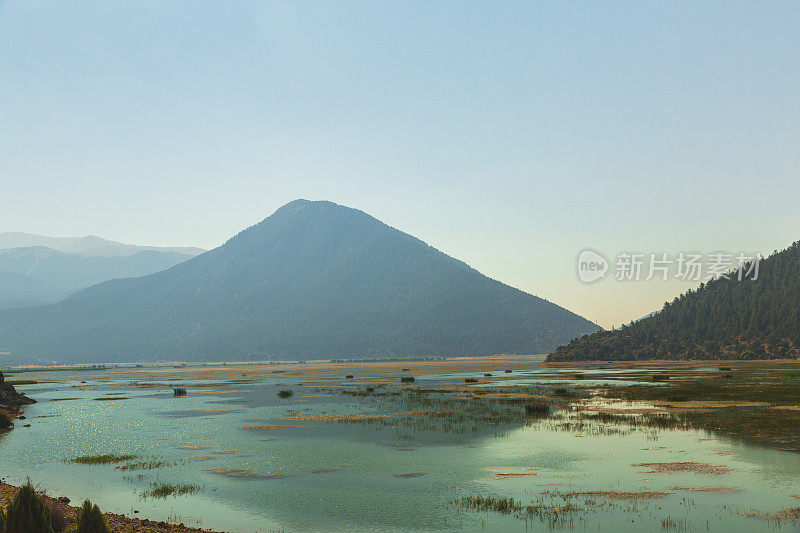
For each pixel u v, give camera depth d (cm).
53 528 1767
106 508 2355
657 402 5812
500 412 5278
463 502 2412
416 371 18025
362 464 3172
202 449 3706
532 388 8312
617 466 3000
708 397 6112
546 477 2809
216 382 12131
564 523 2122
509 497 2478
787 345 17950
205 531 1970
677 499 2397
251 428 4619
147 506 2389
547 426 4347
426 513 2264
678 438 3725
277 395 7962
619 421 4503
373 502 2425
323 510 2320
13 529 1664
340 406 6194
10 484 2767
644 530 2031
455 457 3312
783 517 2145
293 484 2750
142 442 4016
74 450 3741
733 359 18612
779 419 4372
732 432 3878
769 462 2995
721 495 2438
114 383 12619
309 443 3853
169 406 6638
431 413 5325
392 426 4544
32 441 4150
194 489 2670
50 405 7100
